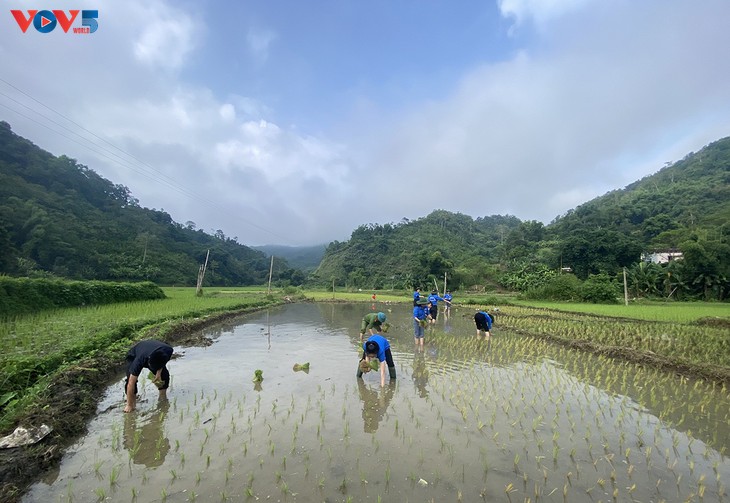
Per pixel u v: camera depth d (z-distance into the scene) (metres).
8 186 65.56
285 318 24.11
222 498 4.24
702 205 87.38
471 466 4.98
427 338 15.38
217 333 16.94
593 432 6.14
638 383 9.02
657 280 52.31
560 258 73.88
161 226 93.50
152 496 4.30
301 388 8.30
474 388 8.39
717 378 9.08
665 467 5.07
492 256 110.00
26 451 4.92
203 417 6.62
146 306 21.64
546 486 4.55
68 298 20.20
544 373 9.76
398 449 5.43
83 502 4.19
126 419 6.56
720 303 43.12
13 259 43.12
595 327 17.42
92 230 71.31
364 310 31.39
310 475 4.72
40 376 7.37
